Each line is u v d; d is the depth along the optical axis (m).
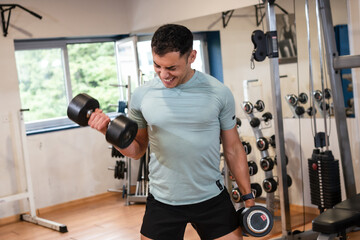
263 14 3.50
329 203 2.80
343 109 2.77
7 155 4.30
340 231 2.08
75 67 4.98
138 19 4.86
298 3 3.26
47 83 4.79
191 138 1.55
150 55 4.61
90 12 4.78
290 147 3.44
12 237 3.82
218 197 1.63
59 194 4.63
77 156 4.74
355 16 3.10
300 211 3.40
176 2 4.33
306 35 3.28
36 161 4.48
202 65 4.07
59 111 4.90
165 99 1.56
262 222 1.62
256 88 3.60
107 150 4.93
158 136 1.57
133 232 3.68
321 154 2.81
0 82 4.23
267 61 3.49
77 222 4.10
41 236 3.78
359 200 2.32
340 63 2.70
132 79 4.87
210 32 3.96
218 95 1.57
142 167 4.56
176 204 1.60
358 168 3.25
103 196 4.91
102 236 3.65
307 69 3.31
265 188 3.33
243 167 1.69
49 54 4.77
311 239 2.95
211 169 1.61
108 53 5.20
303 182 3.48
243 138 3.65
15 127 4.33
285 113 3.46
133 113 1.67
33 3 4.40
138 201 4.46
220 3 3.87
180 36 1.42
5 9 4.17
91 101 1.55
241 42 3.68
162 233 1.62
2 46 4.22
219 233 1.62
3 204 4.27
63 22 4.61
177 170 1.57
